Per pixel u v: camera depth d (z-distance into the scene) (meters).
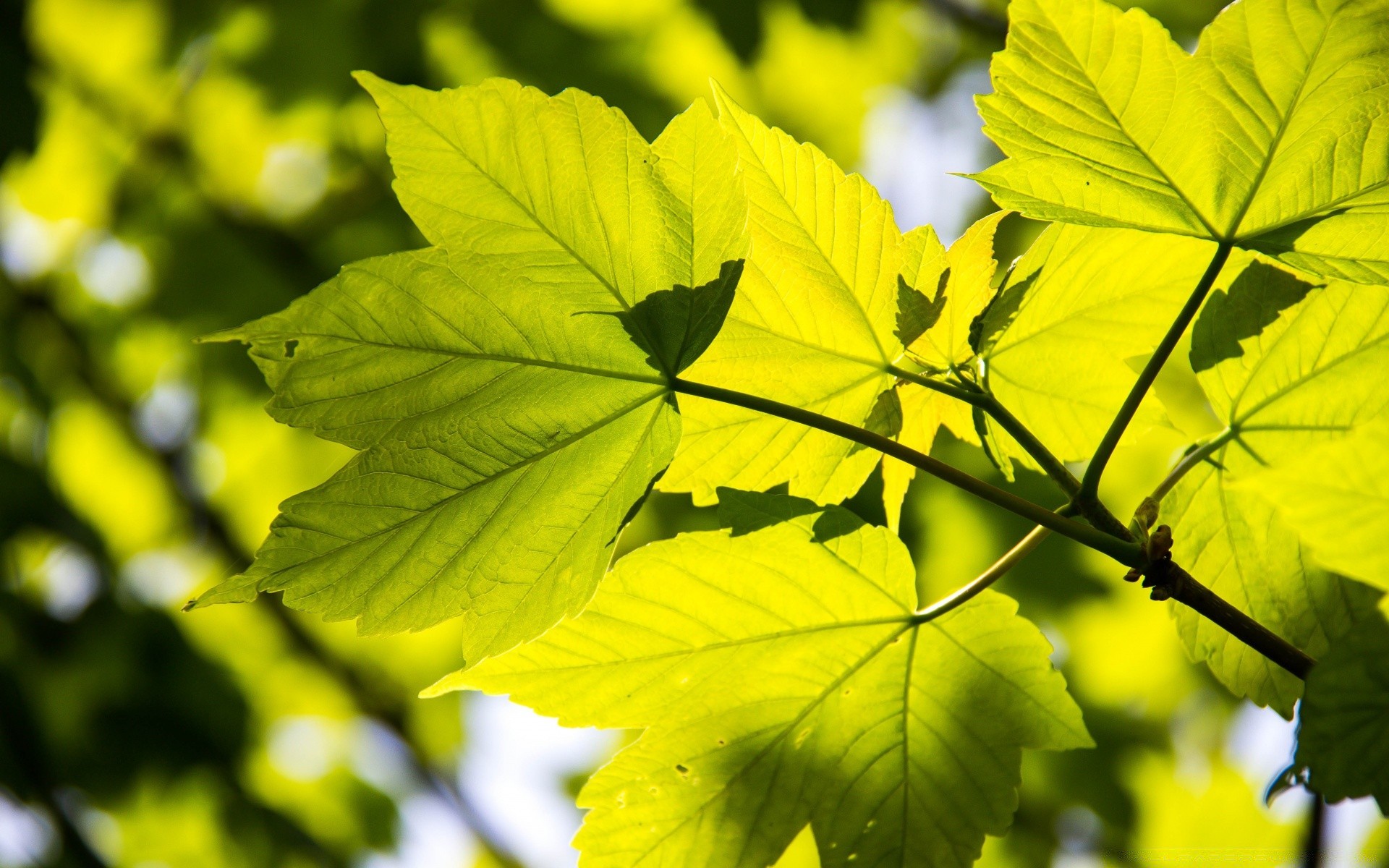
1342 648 0.86
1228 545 0.95
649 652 0.94
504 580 0.92
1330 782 0.86
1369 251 0.92
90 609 2.37
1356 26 0.90
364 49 2.38
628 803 0.94
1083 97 0.92
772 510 0.93
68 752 2.38
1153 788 2.27
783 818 0.94
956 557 2.14
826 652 0.94
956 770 0.94
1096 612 2.40
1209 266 0.93
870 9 2.37
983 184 0.93
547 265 0.91
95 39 2.39
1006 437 0.96
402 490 0.91
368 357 0.91
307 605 0.91
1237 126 0.91
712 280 0.92
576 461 0.92
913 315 0.94
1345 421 0.94
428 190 0.91
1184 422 2.04
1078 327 0.96
